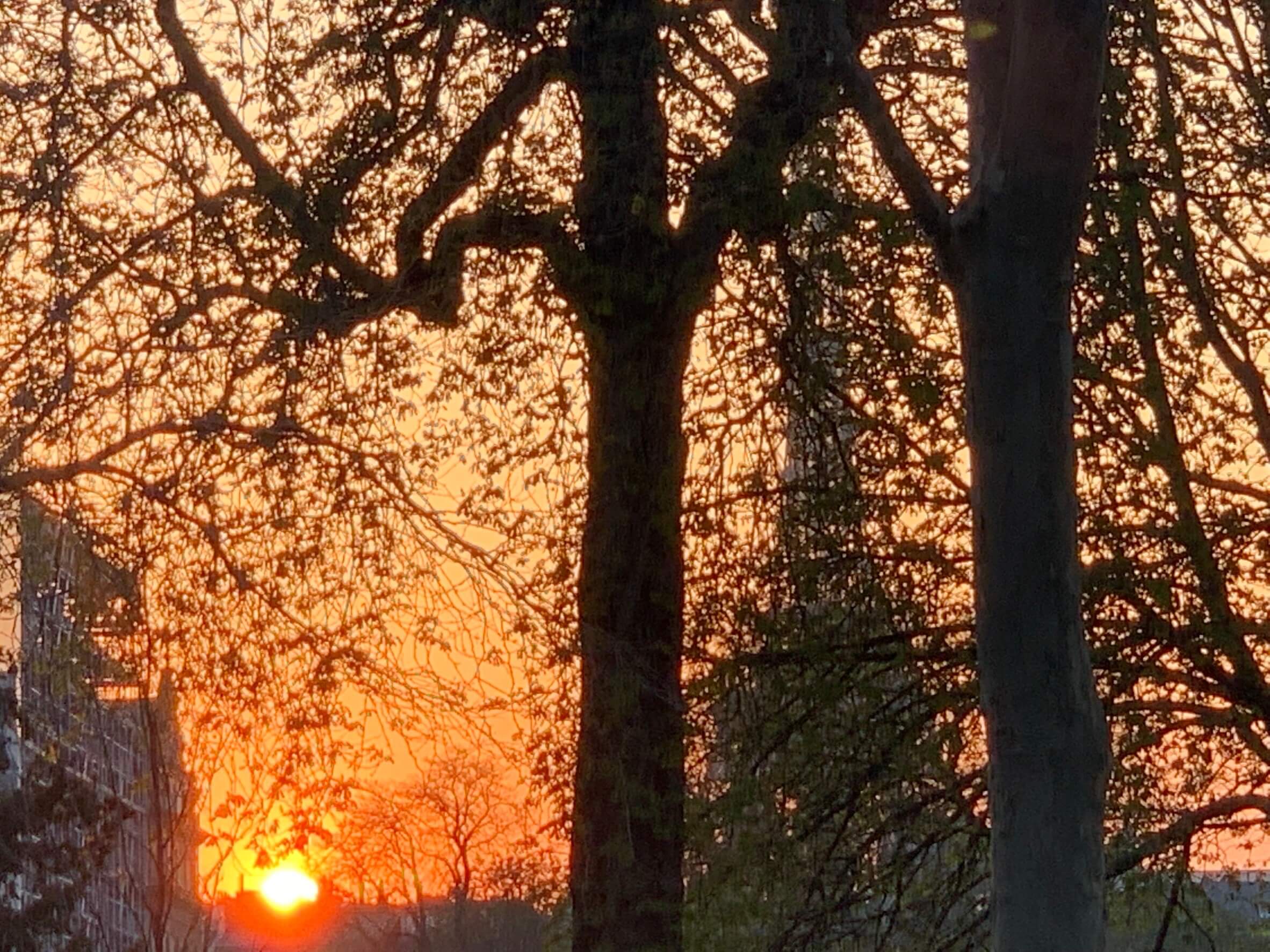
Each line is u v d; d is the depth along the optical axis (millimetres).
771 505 12852
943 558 13047
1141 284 12195
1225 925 15750
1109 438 12492
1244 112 12672
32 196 10750
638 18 11266
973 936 13719
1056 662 9070
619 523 11703
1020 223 9219
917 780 13234
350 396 10914
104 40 11266
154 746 9859
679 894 11688
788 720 12992
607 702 11469
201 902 10344
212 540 10531
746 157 11461
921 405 12180
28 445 10273
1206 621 12703
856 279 12352
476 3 11219
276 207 10859
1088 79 9148
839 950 13406
